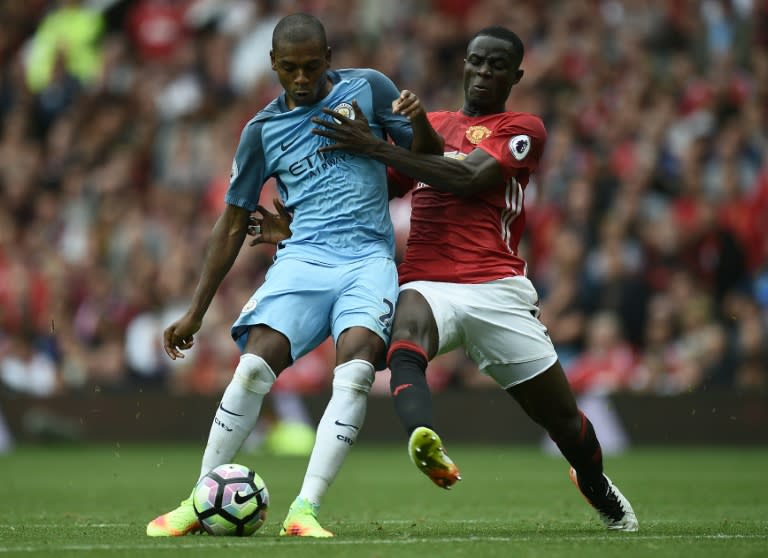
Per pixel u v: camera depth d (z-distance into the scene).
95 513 26.91
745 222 54.62
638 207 54.47
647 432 50.69
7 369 55.34
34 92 70.31
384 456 49.59
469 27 65.88
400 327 20.23
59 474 40.56
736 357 50.72
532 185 57.31
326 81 21.47
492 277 20.95
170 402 54.06
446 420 52.59
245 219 21.83
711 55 63.62
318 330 20.73
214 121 66.31
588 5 65.06
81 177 64.94
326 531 19.56
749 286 53.78
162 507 28.81
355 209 21.08
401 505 29.64
